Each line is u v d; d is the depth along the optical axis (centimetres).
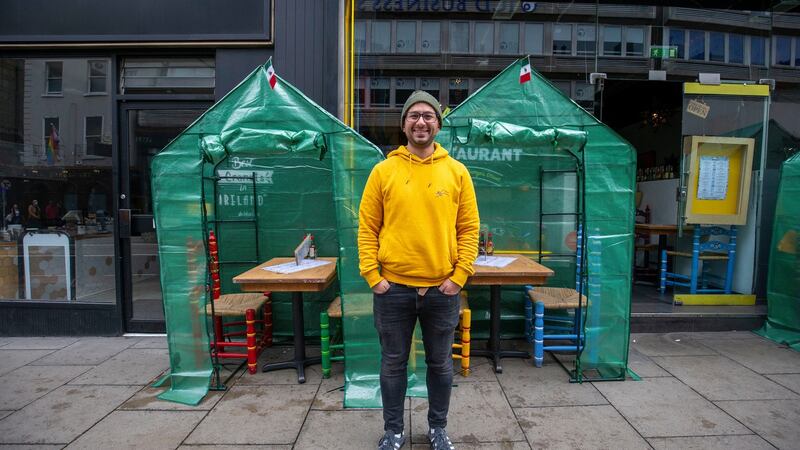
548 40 422
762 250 437
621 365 306
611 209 303
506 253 377
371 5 407
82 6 385
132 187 405
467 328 310
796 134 437
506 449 225
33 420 256
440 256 202
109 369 329
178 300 292
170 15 384
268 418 257
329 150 283
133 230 405
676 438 234
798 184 375
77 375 319
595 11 422
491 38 419
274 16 383
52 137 402
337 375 317
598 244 304
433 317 209
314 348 372
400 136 412
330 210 376
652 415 258
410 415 259
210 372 293
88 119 399
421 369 293
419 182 201
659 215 570
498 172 371
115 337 402
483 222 374
